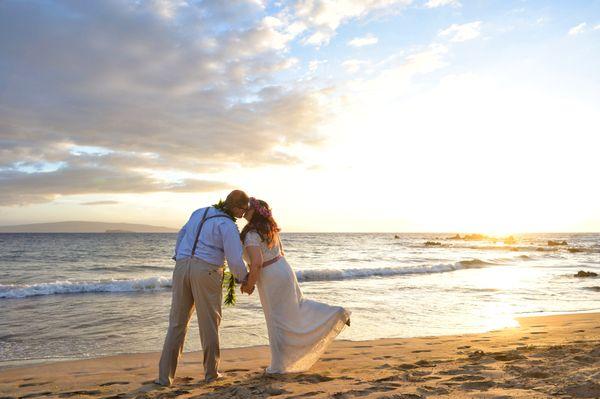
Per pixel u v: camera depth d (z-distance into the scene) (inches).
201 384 156.0
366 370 172.1
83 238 3890.3
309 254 1685.5
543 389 112.5
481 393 112.0
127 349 270.8
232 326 337.7
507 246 2516.0
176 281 162.4
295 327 168.4
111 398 143.4
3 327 335.3
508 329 334.3
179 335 165.0
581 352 181.9
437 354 228.1
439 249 2196.1
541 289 615.2
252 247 163.5
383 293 547.2
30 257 1460.4
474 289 603.5
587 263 1261.1
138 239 3607.3
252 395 128.3
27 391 169.2
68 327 337.1
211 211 163.9
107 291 568.1
